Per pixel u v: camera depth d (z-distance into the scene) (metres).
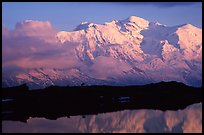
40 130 126.62
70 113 178.00
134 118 159.38
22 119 154.88
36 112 181.12
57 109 195.75
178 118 156.38
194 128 130.75
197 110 185.88
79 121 150.62
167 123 143.62
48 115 171.25
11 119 154.88
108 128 133.75
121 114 174.25
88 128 133.38
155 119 155.00
